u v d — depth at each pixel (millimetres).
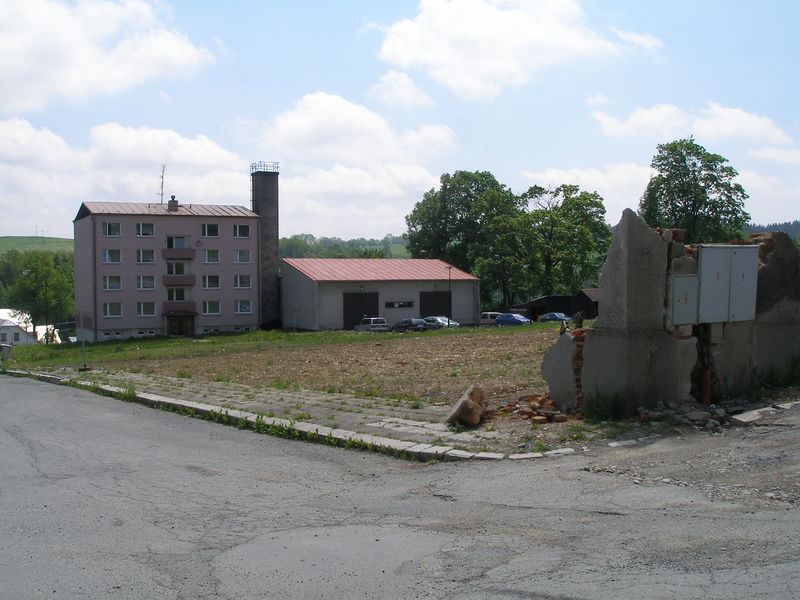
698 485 7000
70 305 101938
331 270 72625
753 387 11414
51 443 11758
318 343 44094
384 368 24172
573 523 6129
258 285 75188
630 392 10148
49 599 4895
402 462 9336
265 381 21234
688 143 54750
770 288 11695
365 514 6910
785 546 5184
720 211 54031
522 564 5191
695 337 10703
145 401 17531
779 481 6852
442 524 6387
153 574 5344
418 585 4934
